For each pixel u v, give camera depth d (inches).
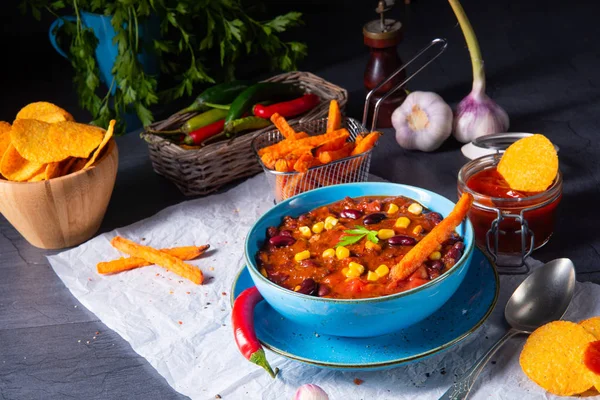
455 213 61.6
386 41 94.9
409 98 92.8
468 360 62.5
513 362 61.6
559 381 57.1
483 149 89.7
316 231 67.6
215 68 117.4
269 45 108.6
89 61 100.8
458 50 116.9
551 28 120.3
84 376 65.5
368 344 61.6
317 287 60.6
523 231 69.1
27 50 128.8
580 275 71.0
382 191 71.3
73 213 79.7
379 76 97.7
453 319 63.3
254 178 91.1
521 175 71.4
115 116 102.8
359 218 68.4
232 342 66.7
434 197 68.9
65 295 75.8
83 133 77.6
